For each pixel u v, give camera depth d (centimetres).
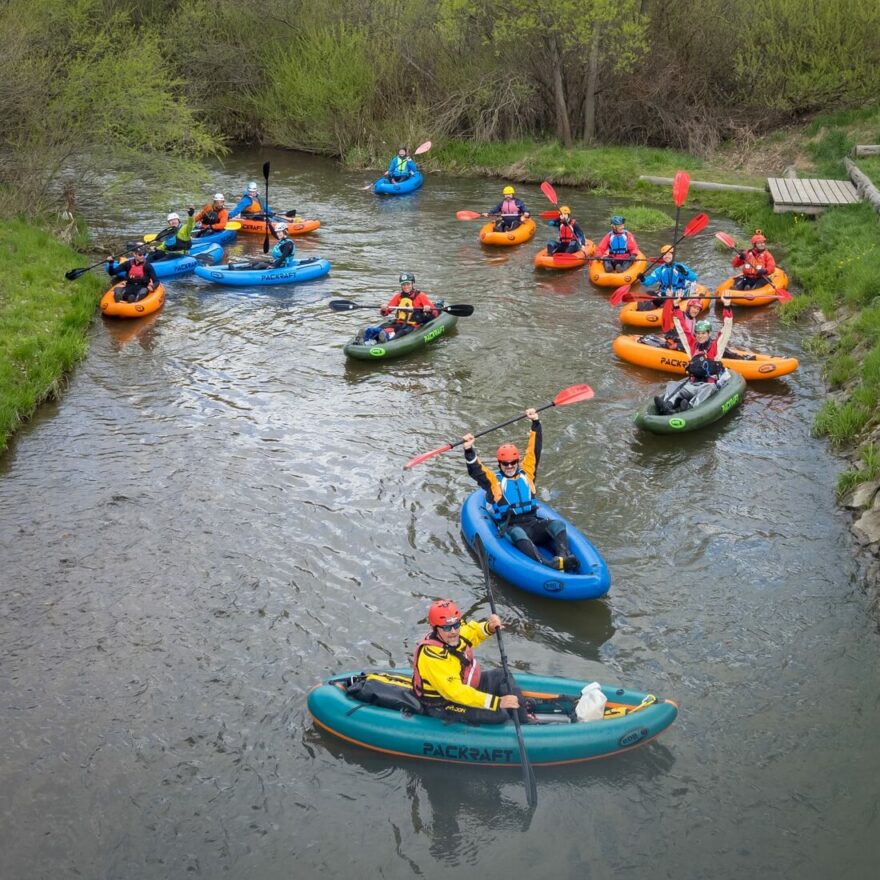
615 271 1634
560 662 723
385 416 1135
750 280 1515
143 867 561
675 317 1256
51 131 1823
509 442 1065
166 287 1645
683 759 627
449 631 608
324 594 807
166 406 1169
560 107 2544
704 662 719
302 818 593
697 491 955
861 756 625
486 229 1892
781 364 1191
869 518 869
